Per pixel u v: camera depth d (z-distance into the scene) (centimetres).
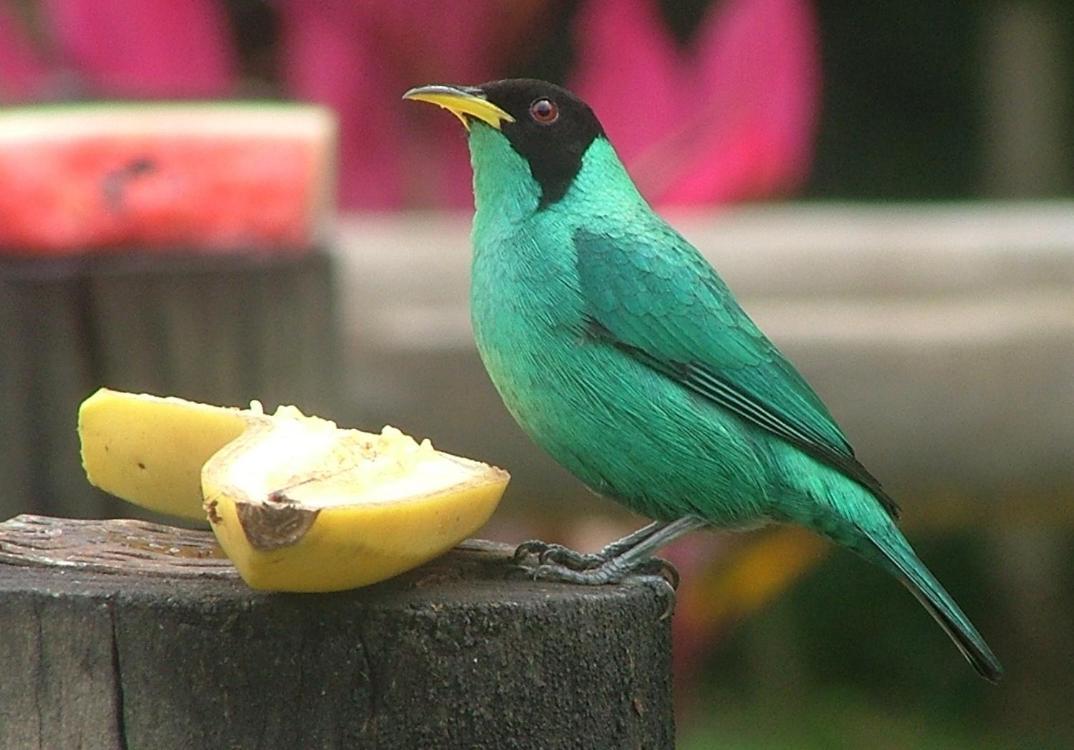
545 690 596
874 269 1258
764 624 1912
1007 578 1975
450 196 1441
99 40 1311
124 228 1001
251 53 1520
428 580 617
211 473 568
